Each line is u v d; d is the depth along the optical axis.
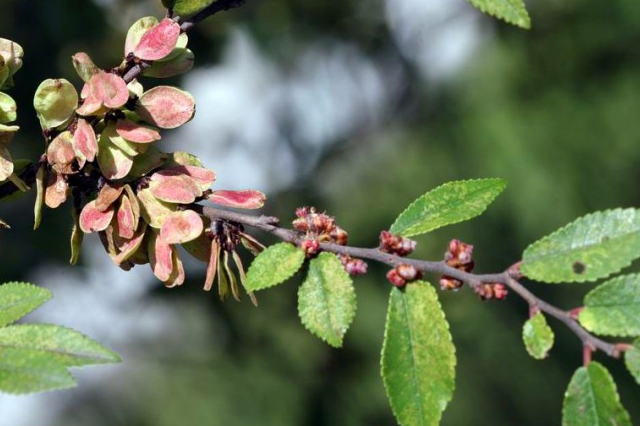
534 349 2.04
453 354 2.10
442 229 8.28
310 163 8.96
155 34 2.43
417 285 2.14
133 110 2.43
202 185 2.37
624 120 8.70
